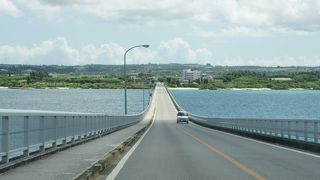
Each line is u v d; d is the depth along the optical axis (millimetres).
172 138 41281
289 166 19062
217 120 68125
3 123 15484
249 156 23547
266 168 18359
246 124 47656
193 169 18047
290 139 30984
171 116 122062
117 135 40625
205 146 30984
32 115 18516
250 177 15859
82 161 18500
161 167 18719
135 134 42250
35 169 15945
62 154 21547
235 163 20141
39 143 19891
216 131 59812
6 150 15617
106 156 20156
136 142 35375
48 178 13891
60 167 16531
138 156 23594
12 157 17000
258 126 42156
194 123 97562
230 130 55875
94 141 31844
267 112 166875
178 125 82812
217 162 20594
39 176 14305
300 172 17172
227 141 37031
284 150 27547
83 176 13961
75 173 15023
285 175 16375
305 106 195750
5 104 180125
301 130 29062
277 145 32188
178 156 23547
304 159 21969
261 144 33250
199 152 26016
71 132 27375
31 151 19188
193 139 39875
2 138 15469
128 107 181375
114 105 190875
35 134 19312
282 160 21500
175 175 16359
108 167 18875
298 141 29234
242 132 48125
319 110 173875
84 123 31938
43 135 20516
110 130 47219
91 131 35188
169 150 27469
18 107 164625
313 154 24734
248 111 173250
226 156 23531
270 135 36344
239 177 15867
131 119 72250
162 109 146750
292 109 180250
